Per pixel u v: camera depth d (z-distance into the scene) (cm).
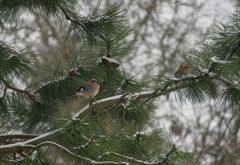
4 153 979
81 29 1096
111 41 1131
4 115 1128
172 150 991
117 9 1098
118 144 1059
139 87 1146
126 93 1057
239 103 1083
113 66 1118
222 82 1069
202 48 1068
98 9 1096
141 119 1139
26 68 1049
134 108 1078
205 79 1040
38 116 1138
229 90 1075
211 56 1056
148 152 1069
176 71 1042
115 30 1101
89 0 1095
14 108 1121
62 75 1101
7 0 1047
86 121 1009
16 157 1038
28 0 1051
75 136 959
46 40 2444
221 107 1100
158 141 1059
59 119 966
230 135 2488
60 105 1134
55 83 1099
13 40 1048
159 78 1045
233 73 1024
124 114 1052
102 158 1000
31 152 977
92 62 1109
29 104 1128
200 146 2444
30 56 1061
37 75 1094
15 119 1141
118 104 1068
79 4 1084
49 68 1105
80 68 1096
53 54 2347
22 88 1098
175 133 2366
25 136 1083
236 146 2461
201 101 1071
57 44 2403
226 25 1083
